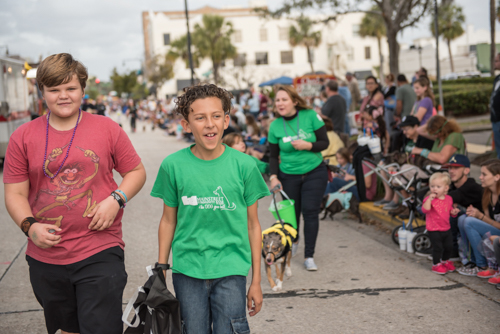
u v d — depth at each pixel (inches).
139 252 232.4
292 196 205.0
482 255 186.2
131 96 3139.8
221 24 1764.3
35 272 99.4
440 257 192.5
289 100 198.5
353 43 2128.4
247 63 2118.6
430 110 309.6
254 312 103.5
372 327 146.8
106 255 100.0
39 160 96.6
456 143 235.5
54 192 97.0
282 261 179.6
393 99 388.2
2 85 520.4
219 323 98.3
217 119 95.6
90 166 98.7
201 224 99.0
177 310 95.2
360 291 177.0
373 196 306.7
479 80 866.1
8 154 98.0
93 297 98.0
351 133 554.3
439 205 189.3
